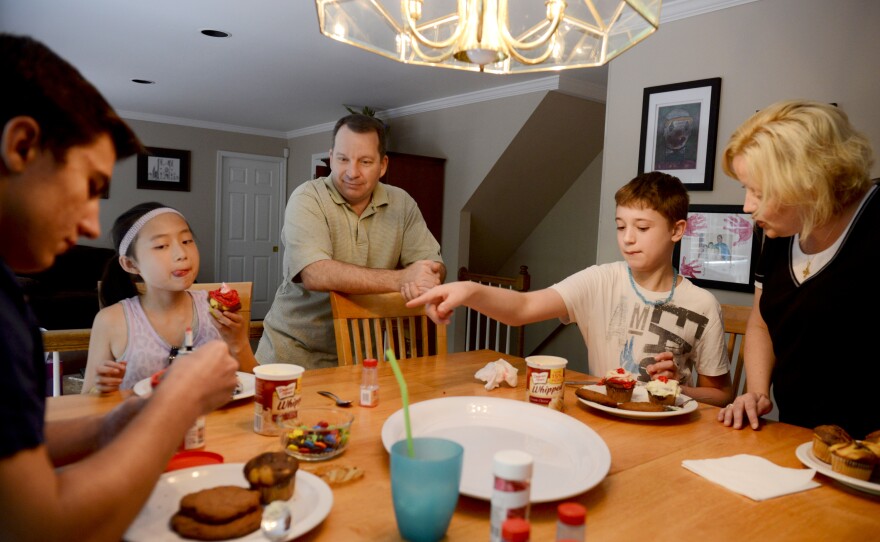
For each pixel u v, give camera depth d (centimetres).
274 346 204
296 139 795
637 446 109
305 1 328
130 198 705
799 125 109
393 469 71
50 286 581
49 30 391
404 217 214
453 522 76
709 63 286
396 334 221
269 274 822
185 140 734
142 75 509
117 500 54
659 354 146
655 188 155
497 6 119
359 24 127
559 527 60
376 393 126
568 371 171
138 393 117
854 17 240
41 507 49
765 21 267
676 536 75
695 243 292
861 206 118
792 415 131
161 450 59
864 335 118
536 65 143
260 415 104
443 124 543
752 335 148
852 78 241
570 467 95
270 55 431
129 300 156
